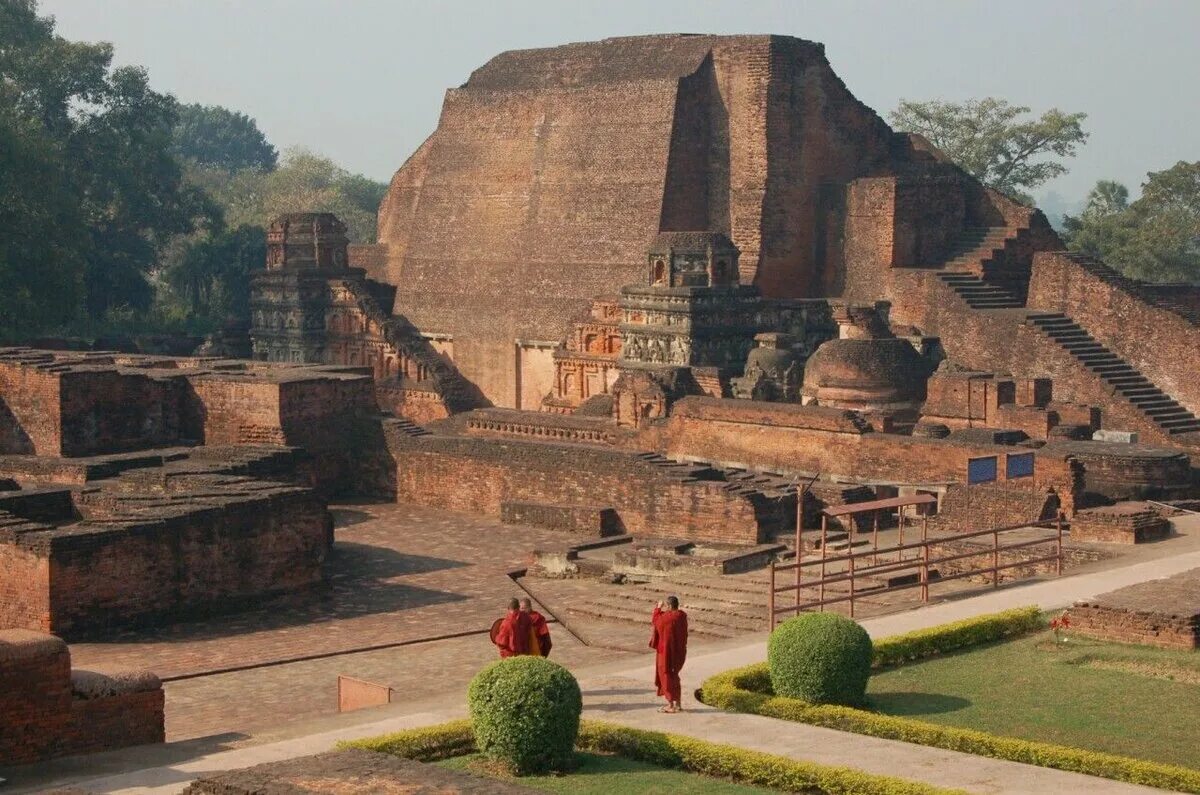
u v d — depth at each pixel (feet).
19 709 145.18
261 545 232.73
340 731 151.23
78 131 611.06
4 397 306.96
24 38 609.83
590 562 251.60
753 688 159.33
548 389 481.05
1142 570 214.90
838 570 235.61
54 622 209.36
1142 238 602.85
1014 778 131.95
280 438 311.68
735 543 261.03
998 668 168.04
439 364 488.44
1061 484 264.93
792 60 456.04
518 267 494.59
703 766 135.44
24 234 485.15
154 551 219.82
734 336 395.75
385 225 559.38
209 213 647.56
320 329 500.33
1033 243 441.27
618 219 469.16
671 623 151.94
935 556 237.45
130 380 311.68
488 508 303.48
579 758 139.85
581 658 200.85
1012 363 387.96
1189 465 292.61
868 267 441.68
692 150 465.47
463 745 141.28
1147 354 374.84
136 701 152.97
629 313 403.95
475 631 219.61
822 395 350.23
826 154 461.37
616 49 497.05
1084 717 150.92
